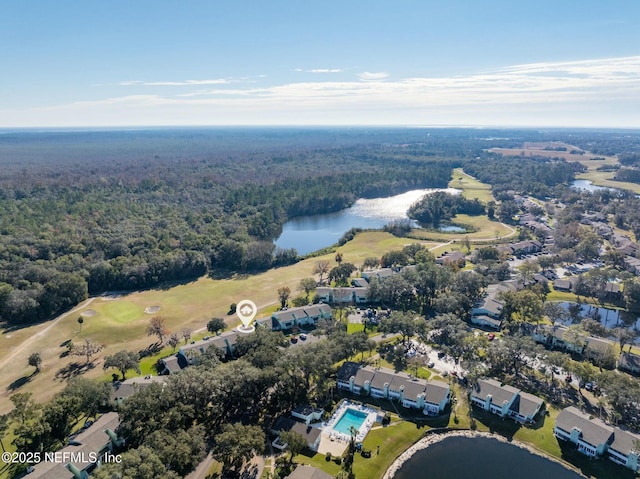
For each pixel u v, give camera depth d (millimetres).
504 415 111250
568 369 120688
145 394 102688
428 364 133875
